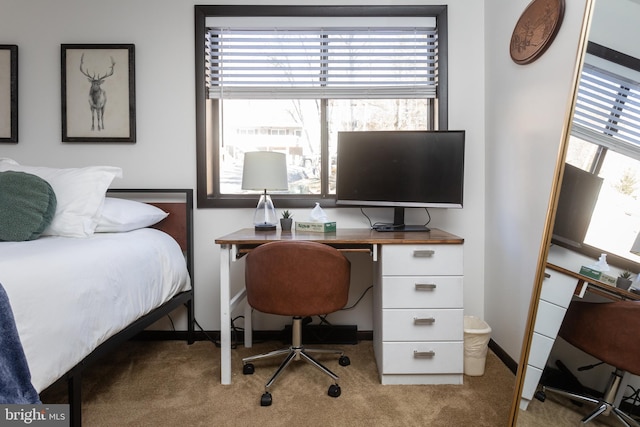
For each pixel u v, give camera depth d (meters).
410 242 1.76
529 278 1.78
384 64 2.42
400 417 1.53
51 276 1.15
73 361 1.18
